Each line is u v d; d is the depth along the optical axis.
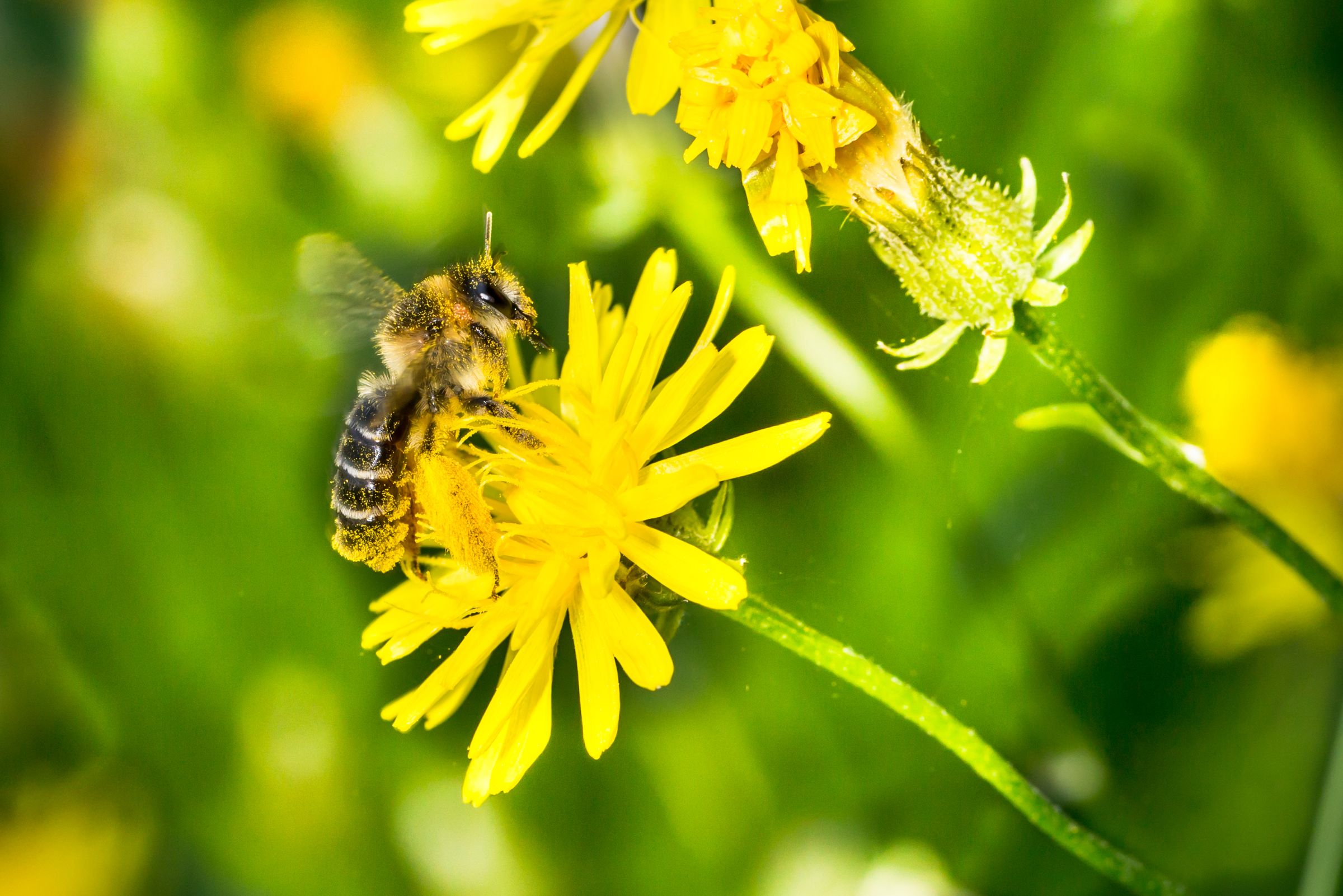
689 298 0.17
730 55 0.17
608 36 0.18
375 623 0.18
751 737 0.19
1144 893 0.17
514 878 0.19
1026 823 0.19
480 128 0.18
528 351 0.19
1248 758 0.19
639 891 0.19
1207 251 0.19
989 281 0.17
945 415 0.19
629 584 0.17
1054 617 0.19
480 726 0.17
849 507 0.19
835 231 0.19
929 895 0.19
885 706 0.19
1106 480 0.19
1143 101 0.19
